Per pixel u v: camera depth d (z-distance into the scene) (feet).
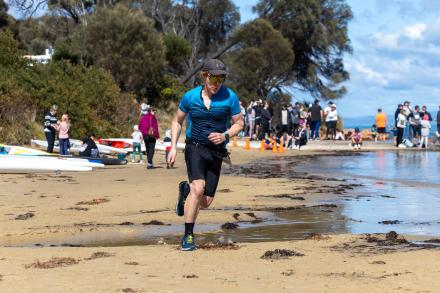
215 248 28.37
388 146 137.59
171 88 163.12
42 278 22.35
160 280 22.06
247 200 47.26
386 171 75.15
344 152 120.78
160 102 160.45
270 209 43.21
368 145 139.74
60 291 20.51
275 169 78.74
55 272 23.35
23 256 26.58
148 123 76.64
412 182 62.03
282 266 24.41
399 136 135.13
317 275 22.81
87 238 32.78
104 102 125.70
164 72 178.70
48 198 48.21
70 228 35.24
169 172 71.87
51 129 89.76
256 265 24.62
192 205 27.61
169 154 28.09
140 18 156.56
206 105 27.43
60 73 122.52
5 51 114.62
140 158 88.43
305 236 33.32
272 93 215.31
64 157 77.77
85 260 25.68
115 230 34.94
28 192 52.26
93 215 39.99
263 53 204.44
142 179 62.90
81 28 173.17
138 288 20.88
